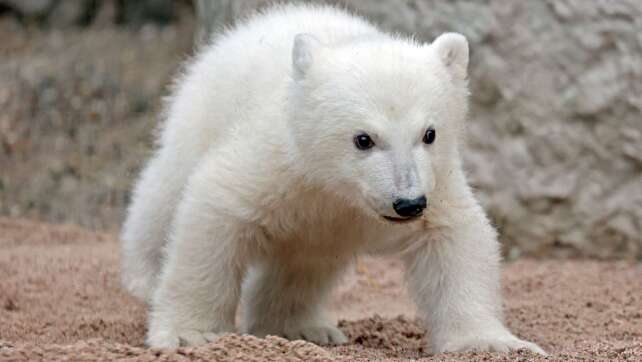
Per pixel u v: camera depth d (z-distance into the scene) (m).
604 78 16.03
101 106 23.05
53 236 17.56
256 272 11.80
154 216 11.54
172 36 26.17
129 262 12.05
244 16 15.85
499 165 16.39
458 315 10.18
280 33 11.13
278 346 8.91
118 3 27.16
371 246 10.87
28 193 20.16
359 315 13.59
